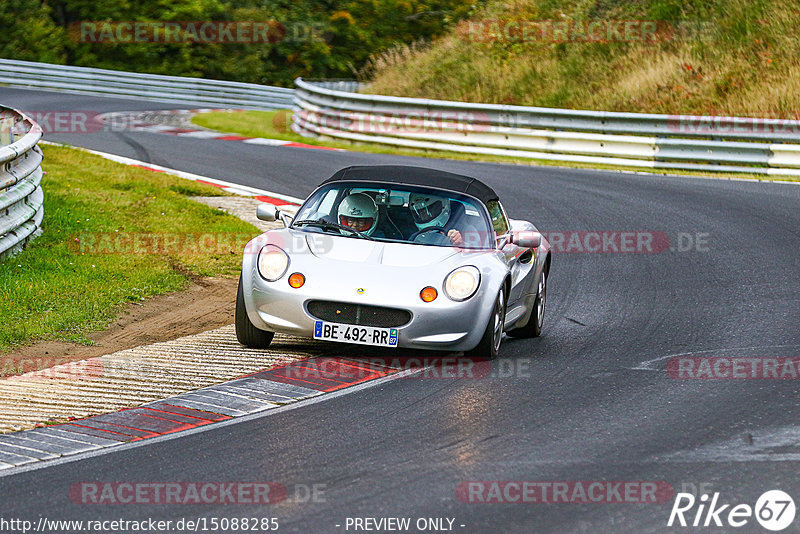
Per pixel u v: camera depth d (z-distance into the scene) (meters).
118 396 23.09
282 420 21.44
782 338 30.55
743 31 95.88
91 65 151.50
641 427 21.31
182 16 152.38
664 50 98.31
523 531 15.73
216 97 125.00
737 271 41.53
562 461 19.03
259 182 61.00
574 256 44.47
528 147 76.00
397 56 118.81
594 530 15.84
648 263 43.19
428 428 20.98
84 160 61.94
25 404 22.33
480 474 18.23
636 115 72.75
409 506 16.64
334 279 26.14
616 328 32.12
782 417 22.17
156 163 66.38
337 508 16.50
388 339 25.80
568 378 25.52
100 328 29.66
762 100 84.06
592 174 68.94
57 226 41.78
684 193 61.22
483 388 24.31
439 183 30.00
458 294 26.09
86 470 18.28
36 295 31.72
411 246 27.77
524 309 30.53
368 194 29.25
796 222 52.56
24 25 149.50
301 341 28.88
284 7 163.00
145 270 36.53
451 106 78.62
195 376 24.88
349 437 20.31
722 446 20.05
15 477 17.89
